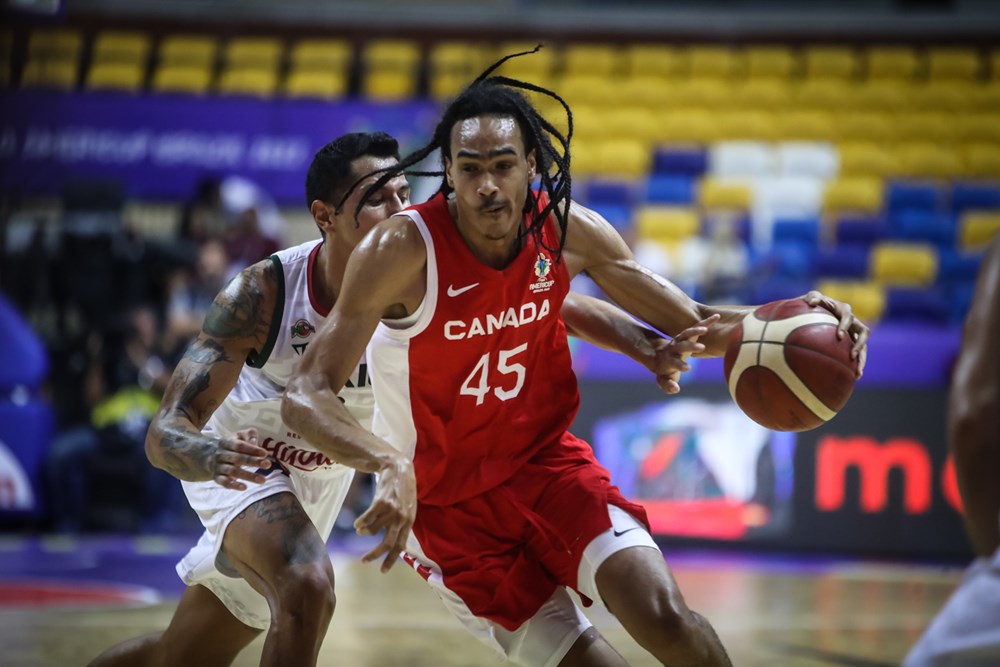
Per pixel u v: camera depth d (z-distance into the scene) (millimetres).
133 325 16750
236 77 24469
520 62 25422
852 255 20328
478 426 5148
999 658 3285
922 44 26078
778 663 8172
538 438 5273
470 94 4836
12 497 16391
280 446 5617
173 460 5000
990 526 3375
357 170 5398
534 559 5180
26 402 16516
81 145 22484
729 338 5273
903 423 15375
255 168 22547
